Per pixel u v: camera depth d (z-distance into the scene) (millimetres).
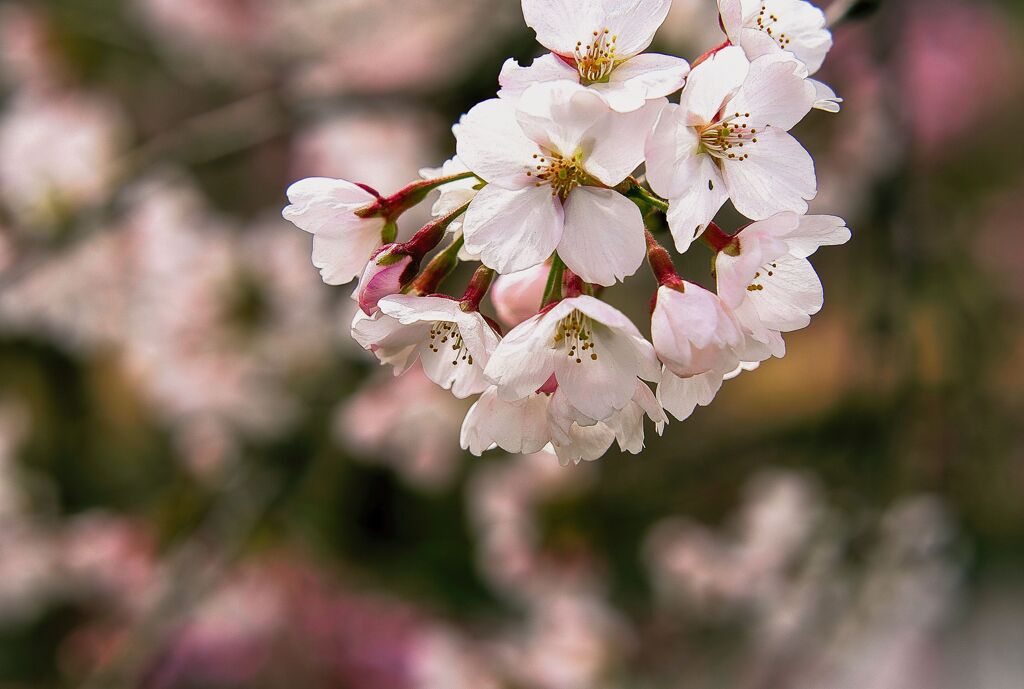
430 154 1131
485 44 979
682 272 1084
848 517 1108
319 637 1120
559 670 1064
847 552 1107
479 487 1164
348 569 1178
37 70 1141
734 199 508
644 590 1239
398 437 1081
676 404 516
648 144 500
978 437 1132
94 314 1103
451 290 926
